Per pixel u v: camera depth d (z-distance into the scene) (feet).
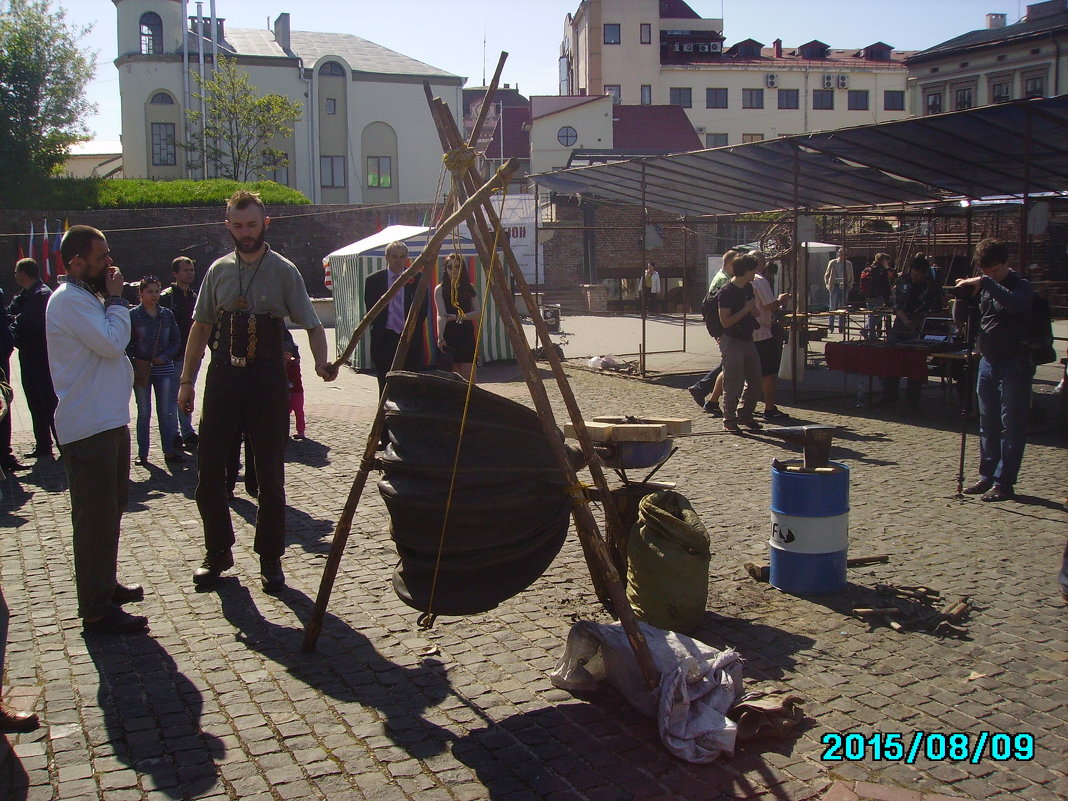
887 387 38.55
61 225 107.65
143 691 13.43
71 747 11.87
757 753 11.67
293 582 18.06
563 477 12.80
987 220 89.66
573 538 20.33
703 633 15.31
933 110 168.35
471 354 30.58
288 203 120.06
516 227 108.27
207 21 166.40
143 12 155.12
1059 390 32.55
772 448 30.42
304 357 60.64
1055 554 19.22
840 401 40.14
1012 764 11.36
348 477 27.04
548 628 15.60
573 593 17.15
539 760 11.52
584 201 105.70
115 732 12.25
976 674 13.71
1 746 11.73
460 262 14.48
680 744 11.55
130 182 123.95
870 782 10.96
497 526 12.91
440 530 12.87
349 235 118.52
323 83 163.12
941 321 38.75
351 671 14.06
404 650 14.79
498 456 12.80
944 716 12.51
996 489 23.66
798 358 46.44
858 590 17.22
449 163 13.93
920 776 11.10
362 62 169.58
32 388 29.81
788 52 243.81
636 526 15.34
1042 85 153.07
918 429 33.55
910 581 17.71
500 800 10.66
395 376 13.07
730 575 18.16
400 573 13.69
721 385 37.01
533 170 156.46
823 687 13.37
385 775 11.21
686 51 233.14
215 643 15.14
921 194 52.24
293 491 25.41
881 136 35.78
